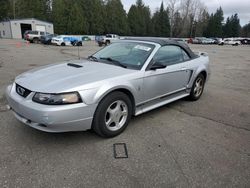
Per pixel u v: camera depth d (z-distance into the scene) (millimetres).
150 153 3168
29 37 32500
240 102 5543
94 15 65188
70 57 14930
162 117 4414
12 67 9750
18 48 21922
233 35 96875
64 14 60406
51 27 54125
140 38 4676
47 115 2875
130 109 3734
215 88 6973
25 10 65688
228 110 4938
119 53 4355
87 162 2926
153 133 3746
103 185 2537
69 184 2531
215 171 2836
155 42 4355
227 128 4039
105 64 3979
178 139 3582
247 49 34375
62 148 3217
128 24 74250
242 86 7418
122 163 2930
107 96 3334
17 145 3242
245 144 3512
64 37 29844
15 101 3188
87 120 3176
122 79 3484
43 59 13273
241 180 2695
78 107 3021
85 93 3076
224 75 9570
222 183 2633
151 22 80625
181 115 4555
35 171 2719
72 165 2855
